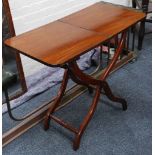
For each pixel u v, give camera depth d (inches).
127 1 135.1
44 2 93.7
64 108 84.2
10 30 83.0
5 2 79.6
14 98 87.6
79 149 70.3
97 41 58.7
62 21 69.2
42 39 60.6
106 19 69.3
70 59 53.1
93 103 72.7
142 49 114.9
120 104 85.0
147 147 70.4
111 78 97.2
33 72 100.1
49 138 74.0
